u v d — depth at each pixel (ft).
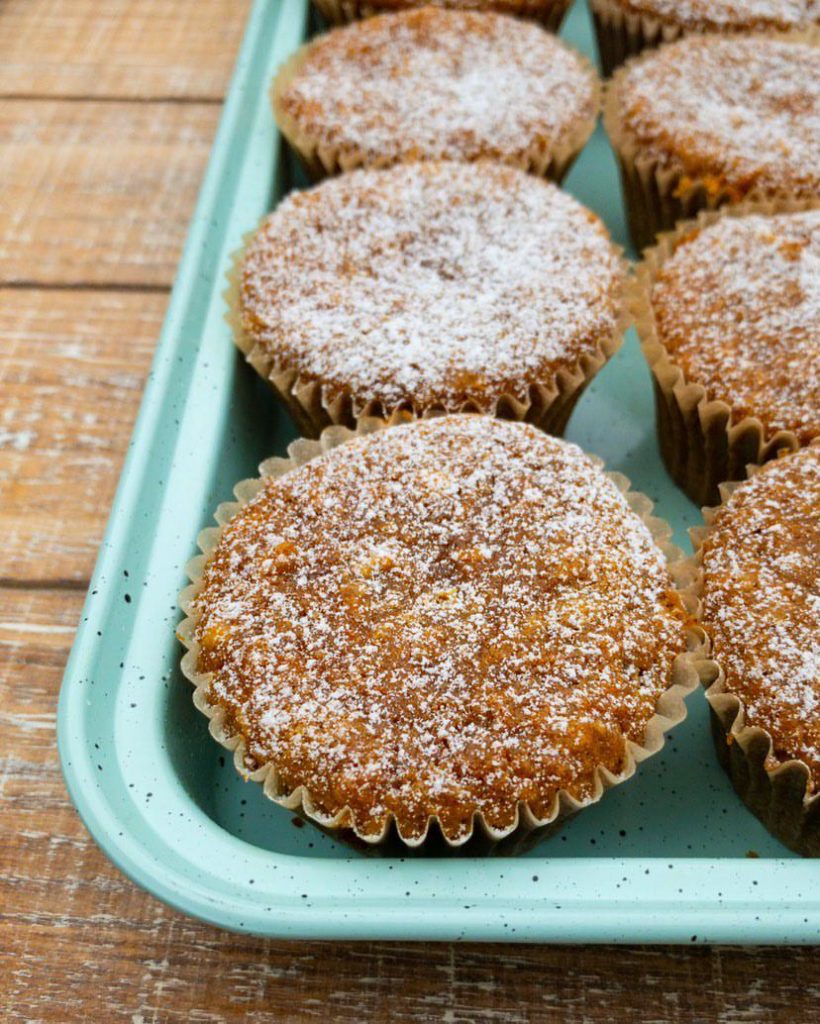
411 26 1.17
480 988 0.81
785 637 0.84
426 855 0.82
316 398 0.97
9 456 1.01
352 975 0.81
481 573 0.85
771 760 0.82
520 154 1.10
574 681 0.82
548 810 0.80
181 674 0.85
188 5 1.32
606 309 0.99
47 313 1.09
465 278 1.00
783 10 1.19
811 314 0.97
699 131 1.09
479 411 0.96
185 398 0.95
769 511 0.88
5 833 0.86
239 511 0.90
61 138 1.20
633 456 1.04
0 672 0.92
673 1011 0.80
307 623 0.84
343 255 1.01
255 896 0.75
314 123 1.11
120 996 0.81
